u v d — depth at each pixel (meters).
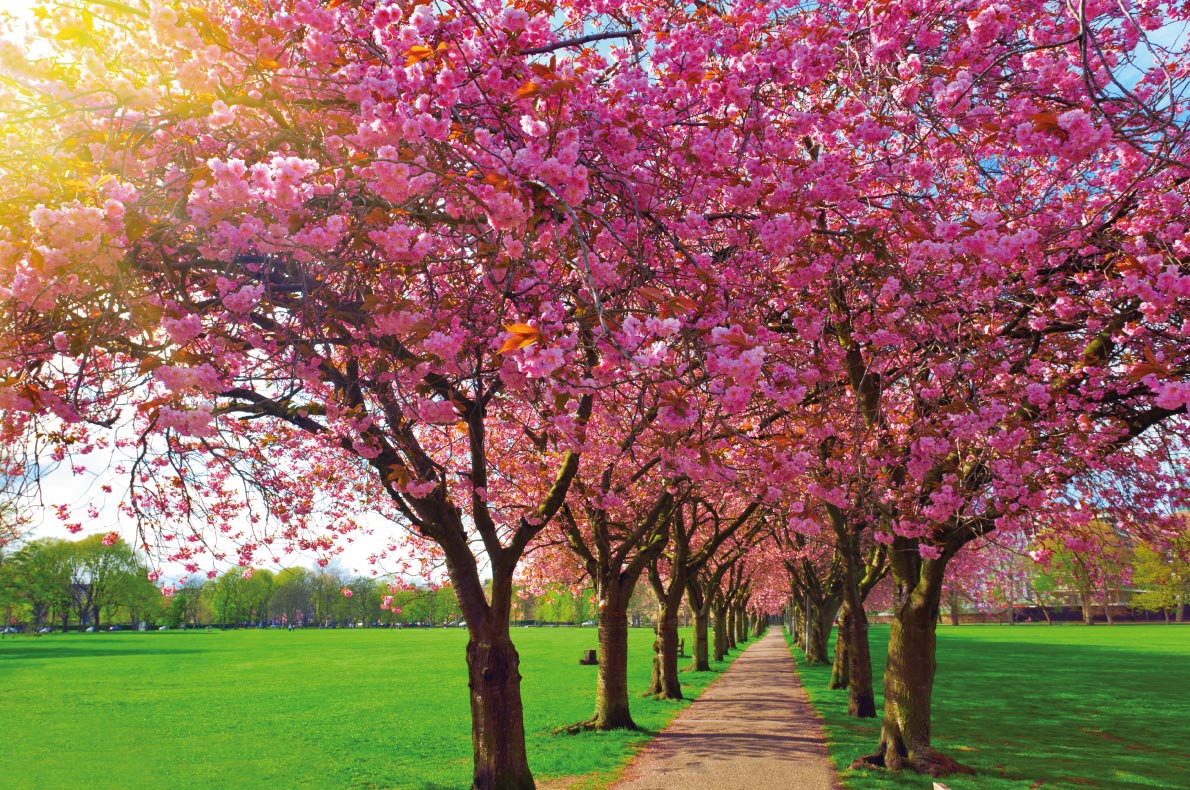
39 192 3.59
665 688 21.30
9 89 4.09
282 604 112.88
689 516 23.59
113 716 19.78
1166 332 6.82
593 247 4.99
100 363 5.54
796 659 37.44
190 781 12.23
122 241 3.64
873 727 15.50
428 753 14.23
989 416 7.18
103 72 4.09
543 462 10.89
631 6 7.01
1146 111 4.69
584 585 23.08
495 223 4.00
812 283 6.48
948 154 5.98
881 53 5.70
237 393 7.49
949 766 10.97
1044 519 8.68
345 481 12.54
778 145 5.61
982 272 6.28
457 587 9.48
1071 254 7.50
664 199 5.69
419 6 4.48
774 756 12.49
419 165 4.00
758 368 3.98
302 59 4.78
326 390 7.60
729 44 5.83
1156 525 9.95
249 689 26.14
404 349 5.43
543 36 5.50
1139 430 8.56
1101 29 6.27
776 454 6.30
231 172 3.67
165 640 68.31
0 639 70.69
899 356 8.25
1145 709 18.73
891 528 9.99
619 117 4.98
